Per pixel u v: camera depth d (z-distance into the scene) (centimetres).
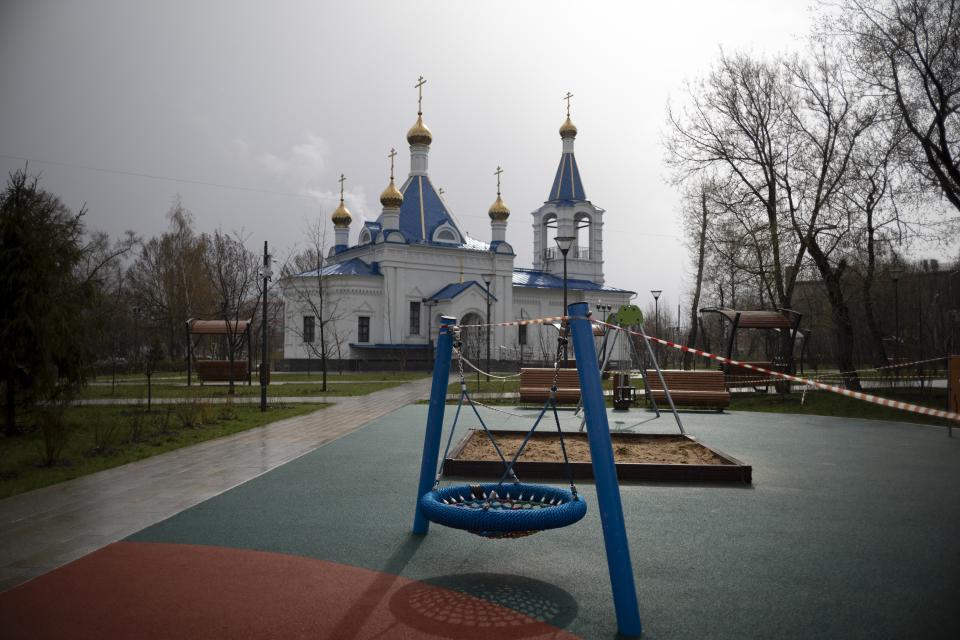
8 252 1202
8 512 649
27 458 961
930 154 1977
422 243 5062
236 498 711
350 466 906
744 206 2456
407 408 1792
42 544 545
